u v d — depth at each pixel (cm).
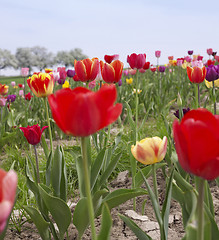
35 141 224
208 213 126
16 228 229
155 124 534
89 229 222
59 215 178
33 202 277
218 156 71
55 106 87
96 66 238
